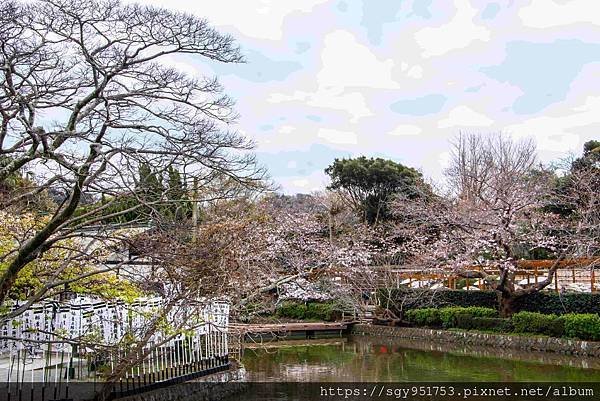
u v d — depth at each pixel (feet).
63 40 21.67
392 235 79.46
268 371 45.85
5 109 20.51
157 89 23.08
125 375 28.96
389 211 94.43
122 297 27.86
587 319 49.98
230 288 35.50
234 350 45.44
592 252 59.16
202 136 23.59
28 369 31.35
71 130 20.95
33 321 25.80
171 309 31.48
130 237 26.71
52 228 21.31
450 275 64.34
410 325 68.13
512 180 63.77
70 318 27.81
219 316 38.11
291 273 69.87
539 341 52.80
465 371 44.29
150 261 28.17
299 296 71.82
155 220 25.57
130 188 21.65
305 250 72.38
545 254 78.28
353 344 63.10
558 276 71.05
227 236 34.09
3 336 22.36
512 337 55.26
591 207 58.90
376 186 105.29
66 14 21.85
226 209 46.47
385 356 53.52
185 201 24.66
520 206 59.62
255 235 46.50
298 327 67.36
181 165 24.85
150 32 22.59
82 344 23.50
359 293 72.28
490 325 59.16
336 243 74.95
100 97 21.77
